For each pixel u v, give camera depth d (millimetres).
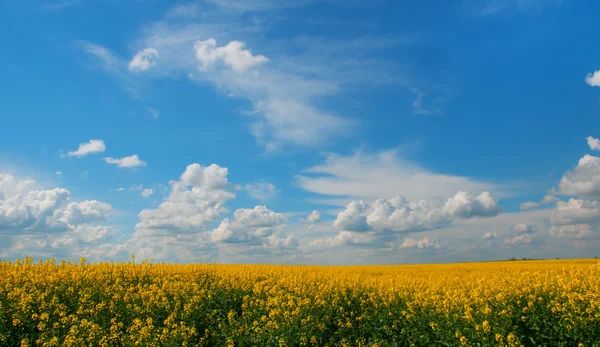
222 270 22688
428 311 13820
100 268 19906
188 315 13805
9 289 14070
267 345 11531
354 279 19203
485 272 26719
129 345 11078
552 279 15539
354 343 12992
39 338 10961
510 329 11781
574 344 11148
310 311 14109
